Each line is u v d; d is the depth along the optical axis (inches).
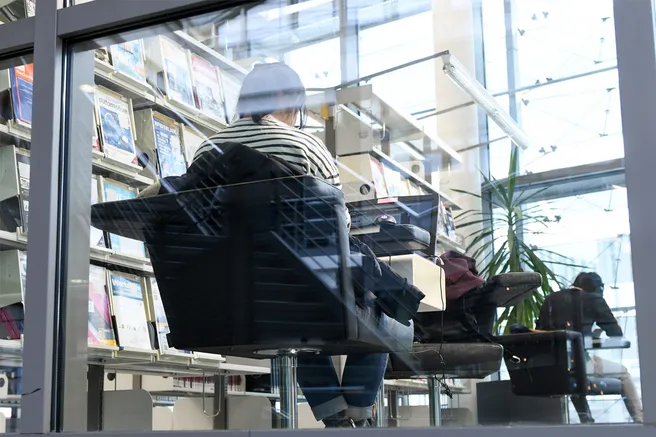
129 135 93.7
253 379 75.5
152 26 78.2
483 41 105.3
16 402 71.9
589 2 60.4
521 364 64.3
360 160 95.7
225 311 72.8
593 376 57.7
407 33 104.7
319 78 90.4
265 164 73.3
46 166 75.3
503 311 70.2
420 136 105.8
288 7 80.0
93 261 82.2
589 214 63.4
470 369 68.9
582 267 63.7
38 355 71.9
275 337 70.8
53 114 75.9
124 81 91.7
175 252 75.4
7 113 79.0
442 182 88.1
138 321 90.2
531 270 70.9
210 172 74.8
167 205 75.8
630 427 52.7
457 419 63.6
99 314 86.6
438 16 111.3
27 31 78.9
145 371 93.0
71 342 74.7
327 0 84.6
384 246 76.4
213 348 73.7
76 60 79.2
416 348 72.0
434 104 109.8
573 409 58.1
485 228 78.5
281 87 79.6
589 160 62.7
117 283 87.1
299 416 71.8
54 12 78.0
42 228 74.3
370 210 78.2
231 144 75.1
